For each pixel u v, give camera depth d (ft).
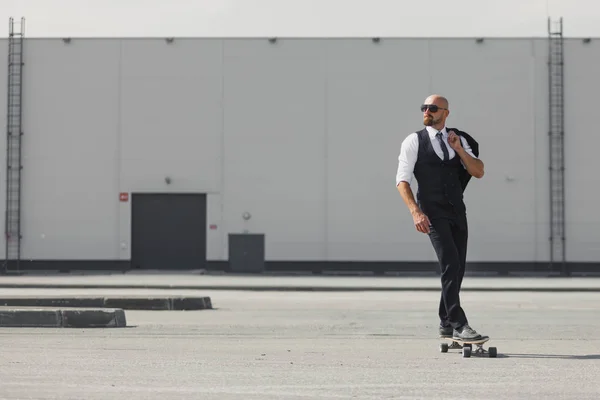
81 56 209.05
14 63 209.05
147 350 50.31
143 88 209.26
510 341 57.52
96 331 63.21
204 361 45.44
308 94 208.44
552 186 207.21
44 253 208.64
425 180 48.42
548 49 208.03
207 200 208.44
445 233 48.32
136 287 152.66
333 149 207.82
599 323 74.64
